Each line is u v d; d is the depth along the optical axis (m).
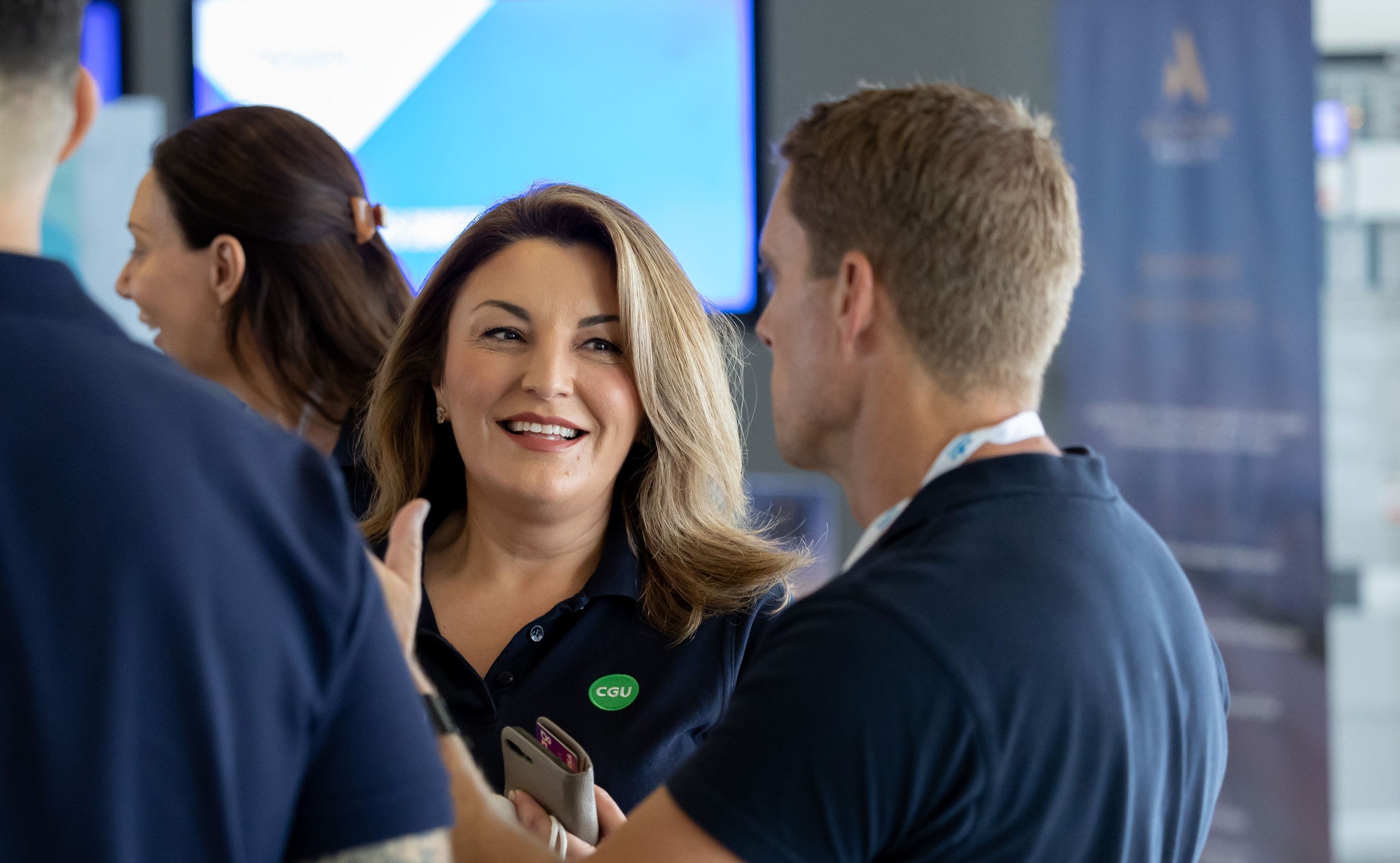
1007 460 1.22
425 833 0.95
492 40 5.13
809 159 1.33
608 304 1.98
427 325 2.10
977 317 1.23
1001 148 1.25
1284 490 4.65
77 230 4.86
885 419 1.28
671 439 2.02
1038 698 1.08
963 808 1.07
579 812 1.58
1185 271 4.71
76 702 0.81
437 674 1.93
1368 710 5.66
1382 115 5.76
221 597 0.86
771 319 1.38
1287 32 4.63
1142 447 4.76
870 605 1.11
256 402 2.22
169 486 0.86
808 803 1.08
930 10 5.19
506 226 2.04
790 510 5.08
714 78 5.02
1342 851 5.54
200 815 0.84
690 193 5.06
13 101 0.86
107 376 0.88
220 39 5.31
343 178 2.25
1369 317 5.74
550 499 1.93
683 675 1.93
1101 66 4.75
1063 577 1.15
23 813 0.81
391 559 1.42
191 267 2.17
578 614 1.98
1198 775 1.25
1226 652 4.70
